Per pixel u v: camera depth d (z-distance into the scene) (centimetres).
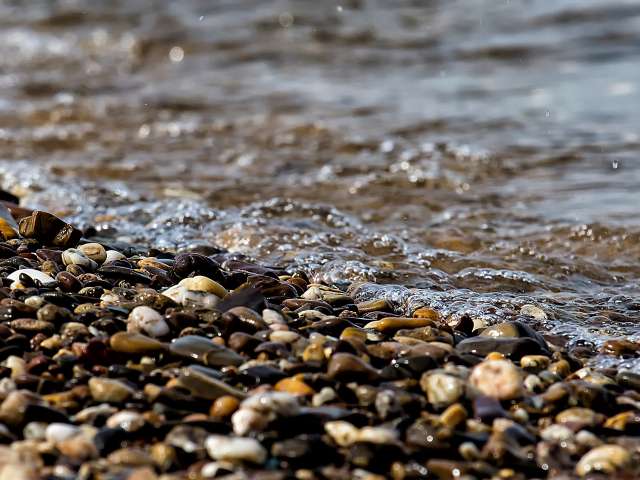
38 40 2494
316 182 1366
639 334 798
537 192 1306
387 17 2508
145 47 2388
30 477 496
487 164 1447
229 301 743
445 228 1156
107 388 593
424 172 1405
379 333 720
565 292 945
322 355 653
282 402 567
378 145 1555
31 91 2030
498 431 575
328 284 928
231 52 2298
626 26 2298
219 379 617
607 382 662
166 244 1055
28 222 902
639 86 1875
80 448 534
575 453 568
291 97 1900
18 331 668
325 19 2500
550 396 620
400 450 546
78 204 1235
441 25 2420
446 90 1922
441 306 858
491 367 628
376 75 2061
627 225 1132
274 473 520
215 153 1545
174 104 1881
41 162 1477
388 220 1200
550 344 759
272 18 2522
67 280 764
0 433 546
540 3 2534
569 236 1116
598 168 1412
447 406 602
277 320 718
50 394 603
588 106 1764
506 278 970
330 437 557
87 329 671
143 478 508
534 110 1753
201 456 536
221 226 1138
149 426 560
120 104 1892
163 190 1316
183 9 2680
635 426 596
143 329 678
